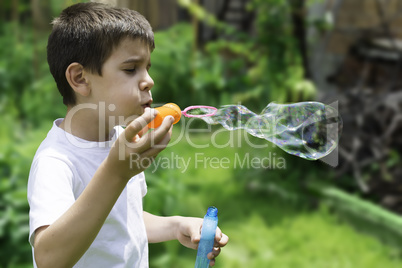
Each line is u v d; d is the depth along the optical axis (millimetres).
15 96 6328
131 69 1688
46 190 1549
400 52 6363
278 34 6203
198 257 1782
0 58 6957
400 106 5594
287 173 5594
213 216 1795
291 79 5910
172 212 3969
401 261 4176
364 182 5500
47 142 1713
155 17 6680
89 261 1713
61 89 1780
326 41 6664
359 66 6762
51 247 1402
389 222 4652
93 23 1662
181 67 6141
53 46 1751
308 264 4008
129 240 1792
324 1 6566
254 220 4699
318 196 5258
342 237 4473
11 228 3484
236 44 6414
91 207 1408
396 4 6664
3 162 3844
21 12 7762
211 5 8102
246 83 6180
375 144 5598
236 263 3920
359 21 6891
